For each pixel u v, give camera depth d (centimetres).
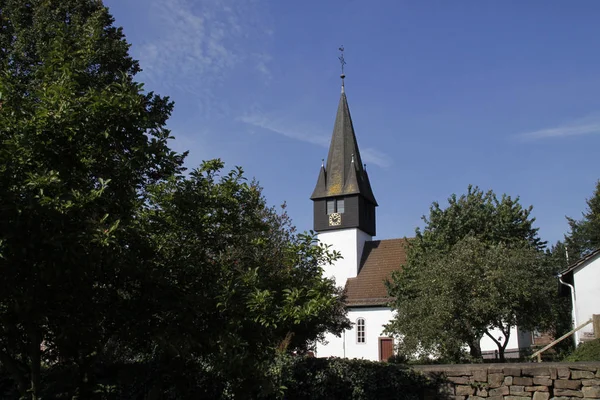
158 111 1012
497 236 3322
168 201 731
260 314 681
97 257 538
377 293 4559
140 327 625
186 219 734
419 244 3372
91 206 564
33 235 508
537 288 2142
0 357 634
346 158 5212
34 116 585
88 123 605
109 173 631
